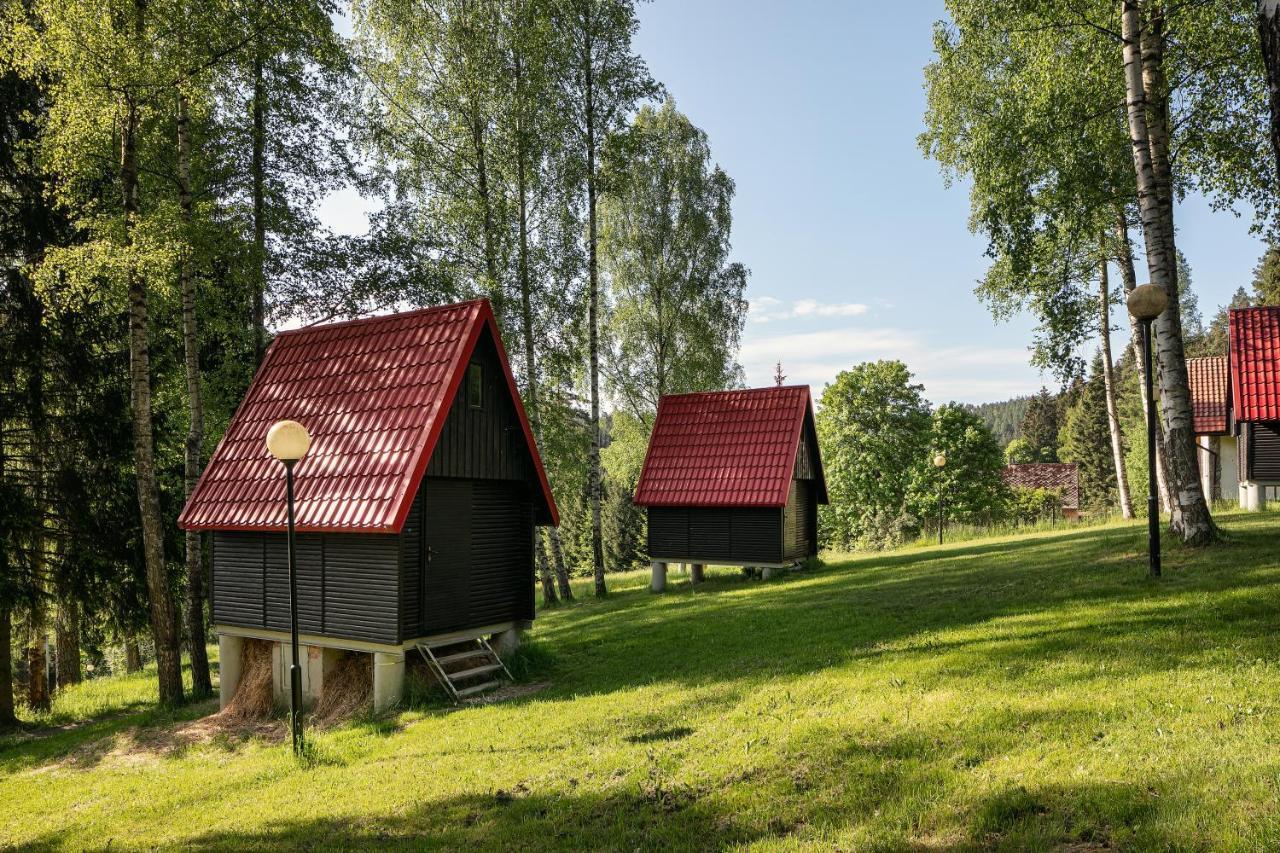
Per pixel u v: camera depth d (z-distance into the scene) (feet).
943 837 15.42
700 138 101.60
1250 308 59.72
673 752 22.84
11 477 51.29
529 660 42.27
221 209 54.90
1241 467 69.92
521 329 71.00
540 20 66.85
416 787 23.85
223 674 42.70
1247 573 32.58
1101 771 16.78
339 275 59.82
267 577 41.57
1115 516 93.81
